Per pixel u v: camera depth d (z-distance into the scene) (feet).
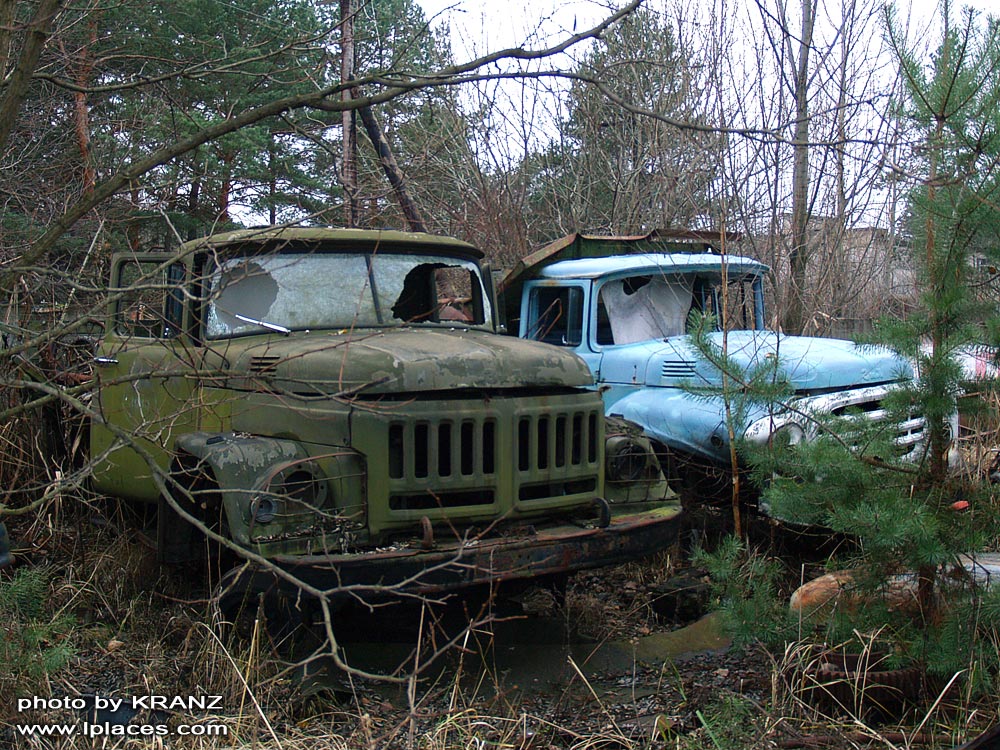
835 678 13.64
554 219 36.50
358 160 32.58
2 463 20.71
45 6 14.02
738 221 30.19
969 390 14.25
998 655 13.39
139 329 19.84
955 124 14.08
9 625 14.56
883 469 14.61
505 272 28.84
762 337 23.34
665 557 20.53
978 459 16.20
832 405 20.20
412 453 14.97
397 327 18.35
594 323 23.81
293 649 15.53
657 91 34.78
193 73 17.07
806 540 20.90
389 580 14.17
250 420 16.56
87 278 21.04
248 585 14.38
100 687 14.48
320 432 15.40
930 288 14.60
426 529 14.48
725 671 15.61
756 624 14.96
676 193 34.01
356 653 16.17
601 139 36.78
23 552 19.38
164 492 11.48
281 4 32.83
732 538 16.61
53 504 20.06
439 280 19.95
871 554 14.19
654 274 24.45
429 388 15.06
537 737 13.10
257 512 14.30
